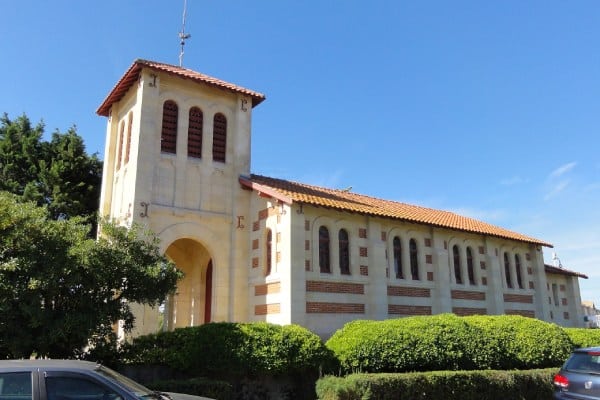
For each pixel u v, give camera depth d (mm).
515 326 18562
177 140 21844
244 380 14422
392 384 13430
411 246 24312
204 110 22969
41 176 28703
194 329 15078
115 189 23203
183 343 14547
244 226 22391
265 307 20219
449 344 16078
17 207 12422
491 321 18578
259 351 14406
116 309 13133
